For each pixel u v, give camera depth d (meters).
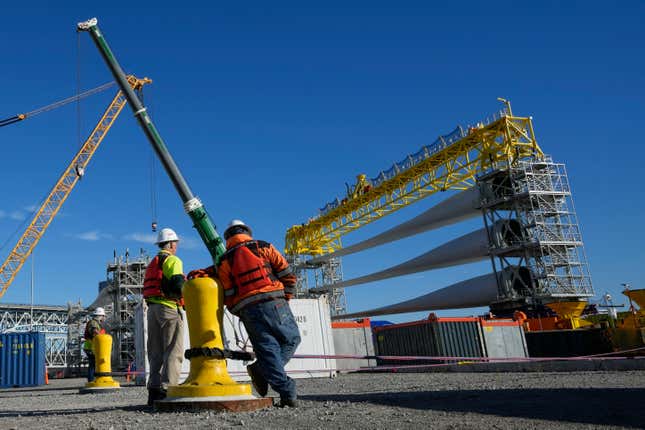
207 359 6.03
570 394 6.34
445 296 53.53
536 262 36.72
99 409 7.42
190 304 6.11
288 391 5.75
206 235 7.88
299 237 69.31
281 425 4.40
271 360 5.74
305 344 18.75
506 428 3.88
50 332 84.81
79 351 69.12
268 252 5.96
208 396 5.81
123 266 59.22
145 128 8.75
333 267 74.94
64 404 9.82
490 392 7.27
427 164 47.12
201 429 4.36
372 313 63.84
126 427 4.67
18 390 23.81
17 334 31.19
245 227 6.18
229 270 5.96
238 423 4.59
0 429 5.04
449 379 12.33
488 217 40.62
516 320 22.58
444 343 20.70
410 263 55.81
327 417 4.79
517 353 21.95
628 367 12.50
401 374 18.06
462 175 45.00
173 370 7.12
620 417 4.27
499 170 39.00
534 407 5.11
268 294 5.78
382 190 52.72
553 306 33.84
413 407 5.55
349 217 59.22
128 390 15.34
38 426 5.16
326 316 19.48
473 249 48.38
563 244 36.38
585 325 26.45
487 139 41.50
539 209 37.00
